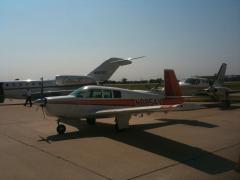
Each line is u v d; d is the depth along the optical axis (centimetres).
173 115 1484
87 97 1037
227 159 661
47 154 709
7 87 2464
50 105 967
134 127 1116
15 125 1184
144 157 677
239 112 1628
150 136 935
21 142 848
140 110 947
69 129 1073
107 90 1087
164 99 1247
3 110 1834
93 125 1164
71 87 2650
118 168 593
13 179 532
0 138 909
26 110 1831
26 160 657
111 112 992
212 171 575
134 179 529
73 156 689
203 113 1577
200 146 789
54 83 2605
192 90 2083
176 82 1285
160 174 556
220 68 2219
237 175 552
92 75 2755
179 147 779
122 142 845
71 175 551
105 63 2780
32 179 531
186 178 534
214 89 2039
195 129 1067
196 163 629
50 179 530
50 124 1203
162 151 735
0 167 604
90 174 557
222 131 1023
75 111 1012
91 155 698
